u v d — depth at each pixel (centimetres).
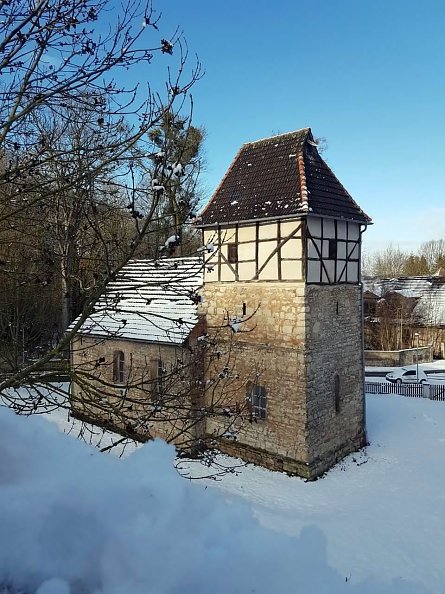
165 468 407
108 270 562
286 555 335
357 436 1577
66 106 580
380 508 1177
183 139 696
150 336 1595
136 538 315
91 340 1812
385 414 1958
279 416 1400
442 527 1081
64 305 1803
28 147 632
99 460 404
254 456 1452
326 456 1421
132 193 572
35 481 358
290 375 1372
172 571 300
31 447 393
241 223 1470
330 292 1439
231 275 1504
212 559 313
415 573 866
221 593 296
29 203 604
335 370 1462
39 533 316
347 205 1482
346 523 1077
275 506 1170
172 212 573
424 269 6869
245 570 313
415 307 3797
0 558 302
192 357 1127
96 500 343
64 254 629
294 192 1381
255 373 1446
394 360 3250
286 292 1379
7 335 1023
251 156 1598
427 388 2317
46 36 515
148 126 526
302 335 1345
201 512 355
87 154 622
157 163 509
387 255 7600
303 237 1344
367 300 3975
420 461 1490
